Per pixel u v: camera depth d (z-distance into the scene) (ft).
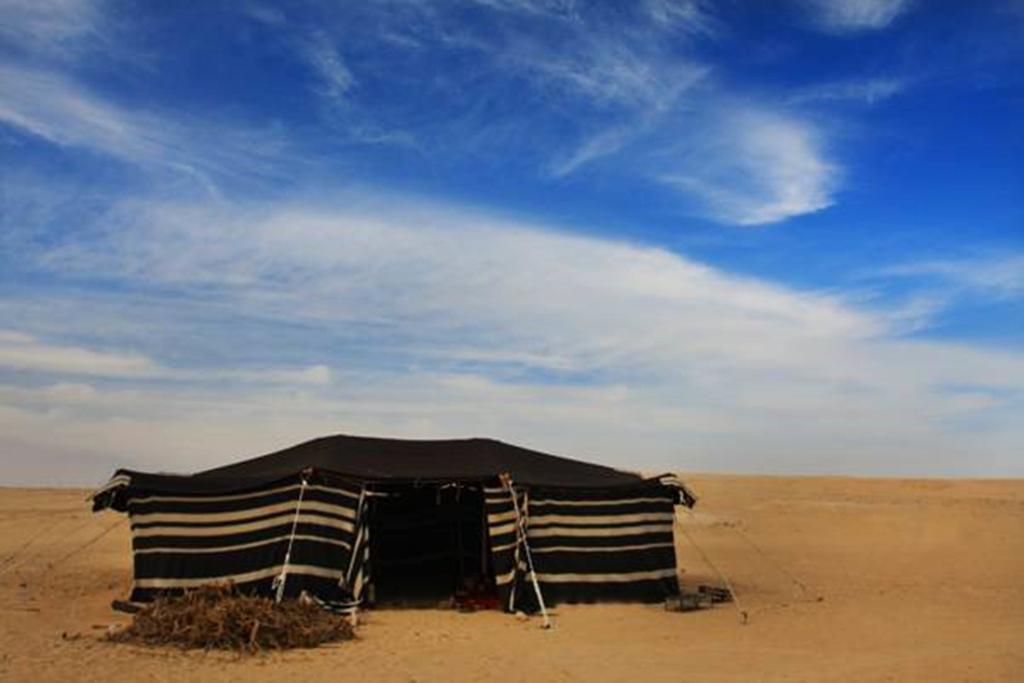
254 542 55.21
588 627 51.85
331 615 49.26
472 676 38.55
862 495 157.17
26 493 146.82
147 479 56.49
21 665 37.70
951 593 67.36
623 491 61.31
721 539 102.37
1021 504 137.90
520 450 66.59
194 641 42.80
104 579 67.56
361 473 57.11
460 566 63.77
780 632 51.03
